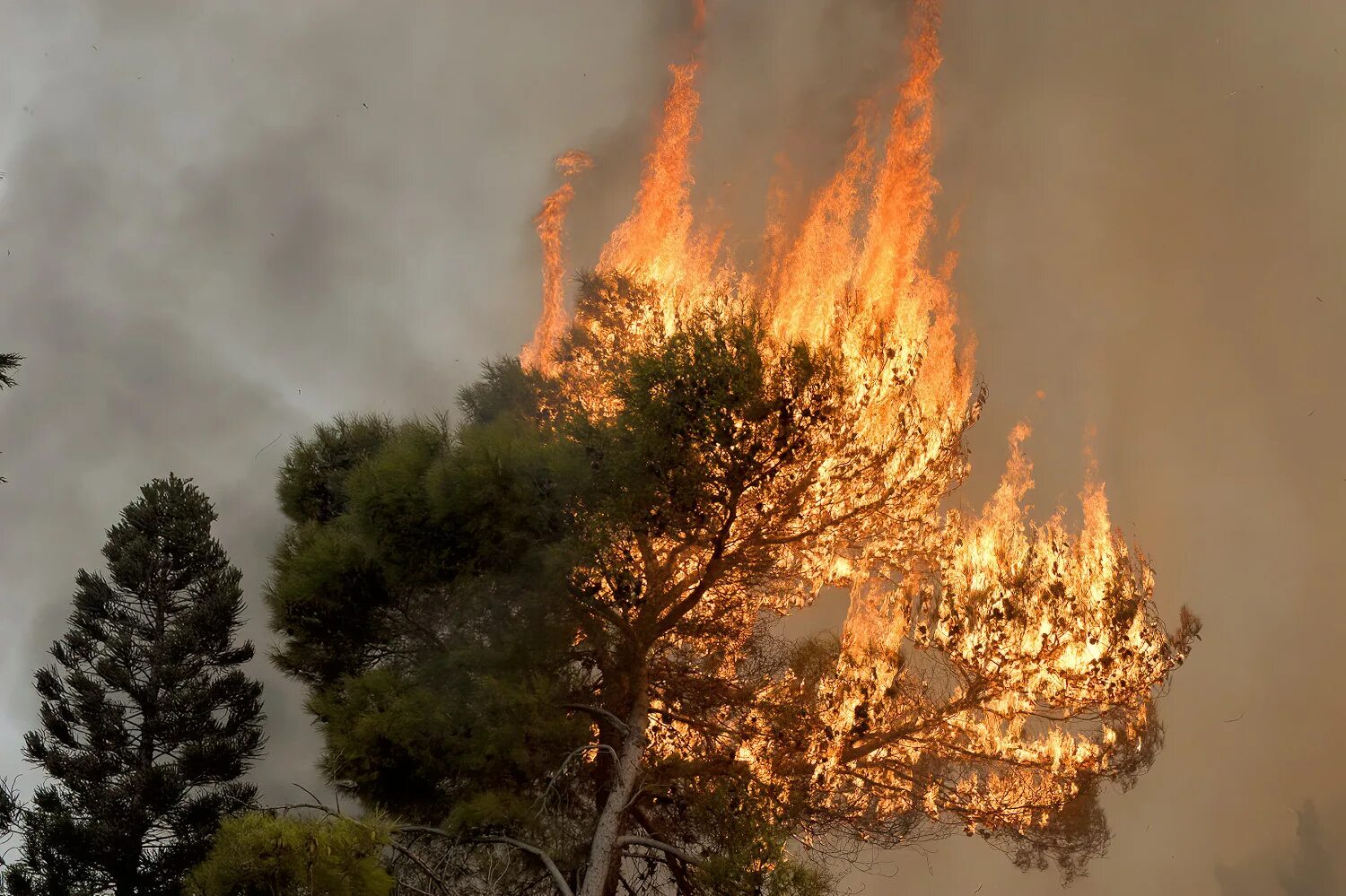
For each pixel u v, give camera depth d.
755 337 10.44
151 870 18.28
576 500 9.97
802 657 12.14
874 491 12.62
